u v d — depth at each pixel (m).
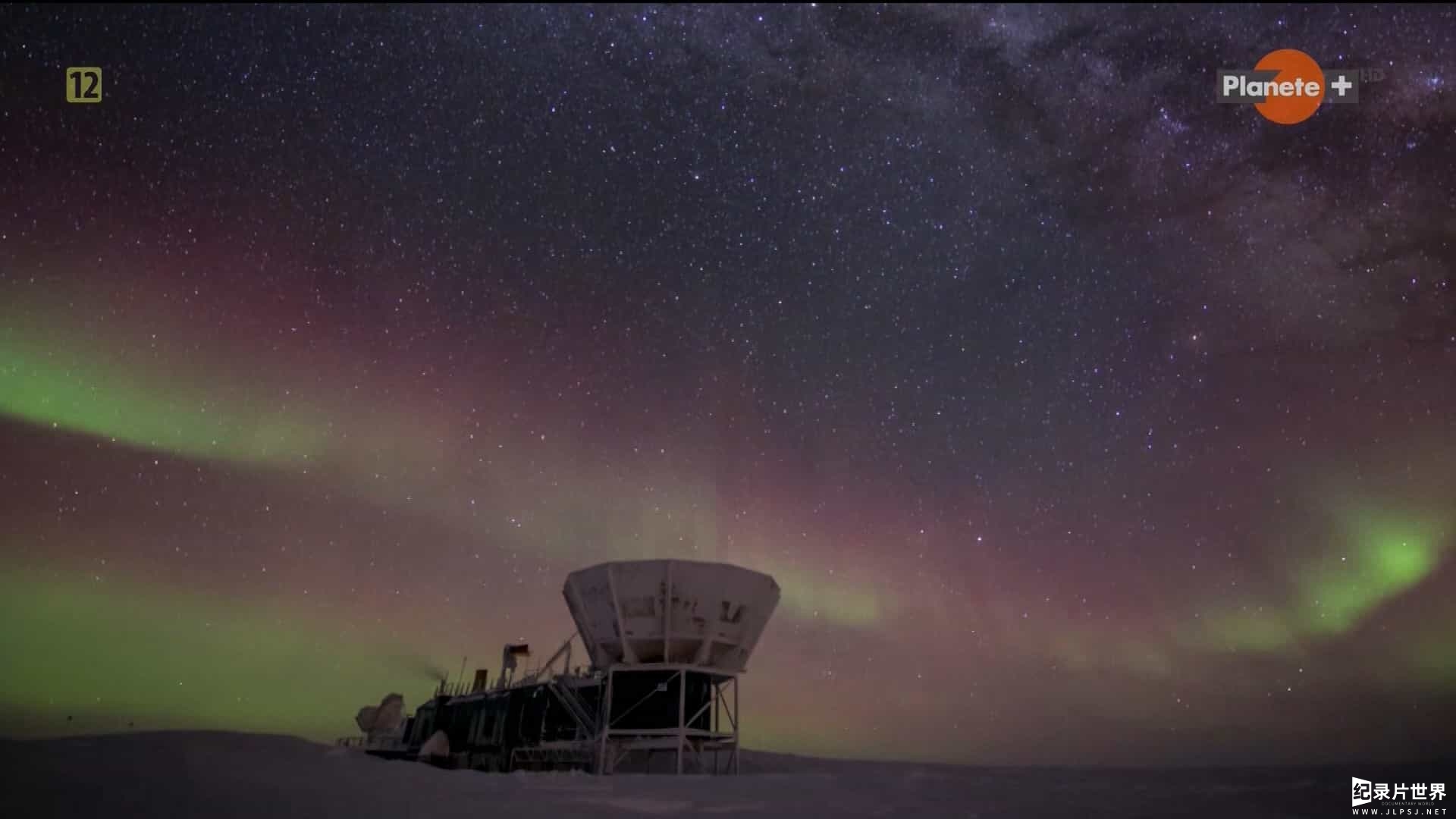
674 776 31.77
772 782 28.70
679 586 37.25
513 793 20.83
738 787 26.09
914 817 19.53
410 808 17.05
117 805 14.43
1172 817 20.19
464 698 46.59
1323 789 27.98
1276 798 24.94
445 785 21.03
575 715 37.50
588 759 35.72
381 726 53.41
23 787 14.66
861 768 47.69
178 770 17.53
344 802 16.97
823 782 29.81
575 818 17.45
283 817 15.04
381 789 19.17
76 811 13.78
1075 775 40.12
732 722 36.91
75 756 17.53
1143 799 24.70
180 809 14.67
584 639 38.62
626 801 20.81
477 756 42.44
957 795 24.81
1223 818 20.19
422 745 46.78
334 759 22.58
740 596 37.88
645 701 36.34
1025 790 27.92
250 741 22.83
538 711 40.06
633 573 37.56
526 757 39.03
